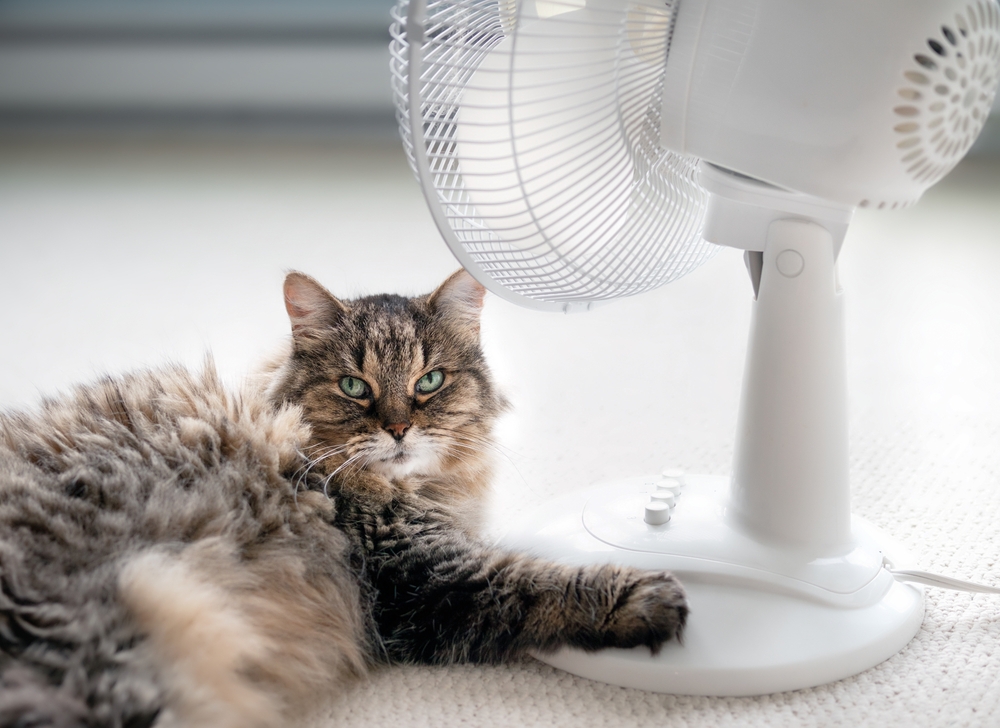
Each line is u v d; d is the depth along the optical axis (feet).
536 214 4.04
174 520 4.22
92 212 13.71
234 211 13.75
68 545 3.92
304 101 17.81
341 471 4.92
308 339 5.17
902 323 9.50
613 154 3.99
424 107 3.96
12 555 3.76
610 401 7.99
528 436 7.32
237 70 17.60
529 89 3.74
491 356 9.11
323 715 4.29
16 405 6.87
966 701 4.13
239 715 3.91
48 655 3.44
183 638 3.69
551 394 8.18
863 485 6.29
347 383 5.07
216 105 17.92
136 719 3.42
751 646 4.23
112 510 4.15
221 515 4.34
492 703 4.29
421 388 5.19
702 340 9.45
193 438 4.59
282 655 4.30
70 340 9.13
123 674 3.47
